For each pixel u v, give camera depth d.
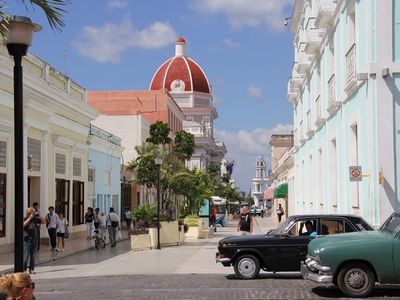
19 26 10.51
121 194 50.16
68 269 20.14
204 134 104.56
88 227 32.62
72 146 34.56
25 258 18.55
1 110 24.72
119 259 23.42
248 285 14.89
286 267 15.88
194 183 42.66
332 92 23.95
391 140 17.50
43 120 29.33
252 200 160.38
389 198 17.39
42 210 29.30
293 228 16.02
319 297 12.82
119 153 47.69
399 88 17.56
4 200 25.33
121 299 12.97
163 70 115.94
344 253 12.62
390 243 12.57
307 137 34.38
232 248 16.12
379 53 17.61
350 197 21.05
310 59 31.80
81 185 36.84
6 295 5.46
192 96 112.94
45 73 29.77
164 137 58.81
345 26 21.53
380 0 17.61
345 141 21.95
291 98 43.03
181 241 31.17
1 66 23.81
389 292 13.36
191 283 15.48
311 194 33.25
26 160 27.17
